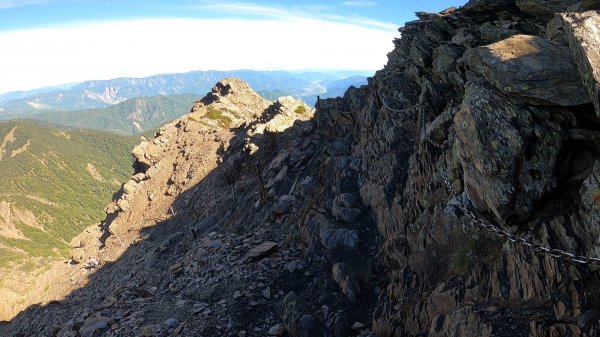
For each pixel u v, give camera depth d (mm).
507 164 12320
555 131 12109
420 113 22766
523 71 12102
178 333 21766
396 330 17156
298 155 42688
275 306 22938
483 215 14820
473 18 23938
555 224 12055
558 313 11477
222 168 64062
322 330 20000
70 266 70875
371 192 26625
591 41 10914
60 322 39812
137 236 63594
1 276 75188
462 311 13422
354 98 37375
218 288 25531
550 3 17797
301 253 27453
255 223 38750
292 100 70250
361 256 24609
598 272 11156
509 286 13219
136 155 85000
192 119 90875
